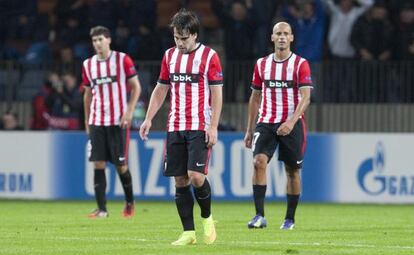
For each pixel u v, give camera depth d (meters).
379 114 60.72
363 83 60.72
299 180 39.00
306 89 38.06
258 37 65.00
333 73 60.81
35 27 71.69
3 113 63.09
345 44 65.50
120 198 59.50
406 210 52.62
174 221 42.91
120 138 45.69
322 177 59.34
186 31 30.55
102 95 45.75
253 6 65.44
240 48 64.94
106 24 68.94
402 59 64.25
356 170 59.16
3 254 28.75
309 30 63.81
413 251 30.03
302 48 63.69
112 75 45.69
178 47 30.94
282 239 33.84
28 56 69.62
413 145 58.91
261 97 39.31
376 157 59.12
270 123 38.50
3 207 53.38
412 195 58.91
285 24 38.44
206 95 31.05
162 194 59.50
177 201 31.33
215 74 30.88
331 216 47.41
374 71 60.59
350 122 60.88
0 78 62.88
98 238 34.12
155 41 66.06
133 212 46.56
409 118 60.56
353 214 49.00
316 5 64.12
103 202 46.00
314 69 60.94
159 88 31.73
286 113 38.41
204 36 67.44
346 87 60.81
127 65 45.69
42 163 60.28
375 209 53.28
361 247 31.19
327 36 66.06
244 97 61.31
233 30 65.12
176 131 30.94
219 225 40.41
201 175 30.58
